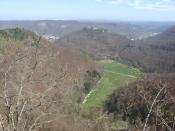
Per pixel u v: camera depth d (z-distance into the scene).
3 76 4.28
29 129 4.08
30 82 4.25
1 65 4.36
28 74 4.27
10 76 4.24
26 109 4.08
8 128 3.90
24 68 4.32
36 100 4.18
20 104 4.06
